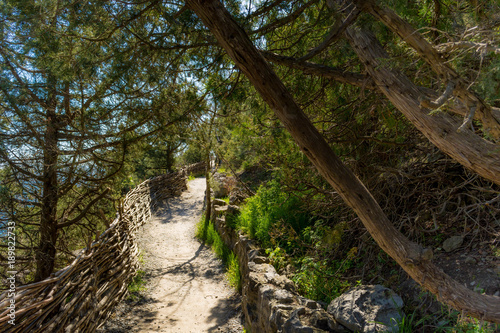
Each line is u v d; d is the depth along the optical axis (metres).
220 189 11.33
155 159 18.05
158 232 10.76
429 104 1.29
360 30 2.13
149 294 6.25
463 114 1.53
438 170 3.45
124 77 2.74
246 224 6.51
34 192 4.69
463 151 1.53
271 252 4.83
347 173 1.65
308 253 4.27
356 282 3.41
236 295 5.83
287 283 3.76
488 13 1.42
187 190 18.48
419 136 3.71
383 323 2.51
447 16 1.74
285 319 2.95
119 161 4.39
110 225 6.32
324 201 4.58
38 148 4.09
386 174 3.74
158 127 3.34
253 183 9.24
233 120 4.20
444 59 1.37
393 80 1.89
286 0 2.63
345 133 3.81
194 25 2.50
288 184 4.54
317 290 3.54
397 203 3.87
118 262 6.21
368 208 1.66
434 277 1.64
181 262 8.02
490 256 2.71
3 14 2.57
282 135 4.13
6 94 3.21
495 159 1.44
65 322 4.05
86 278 4.81
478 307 1.62
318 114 4.17
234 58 1.54
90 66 2.69
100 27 2.49
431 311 2.55
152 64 2.85
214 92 3.20
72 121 4.00
